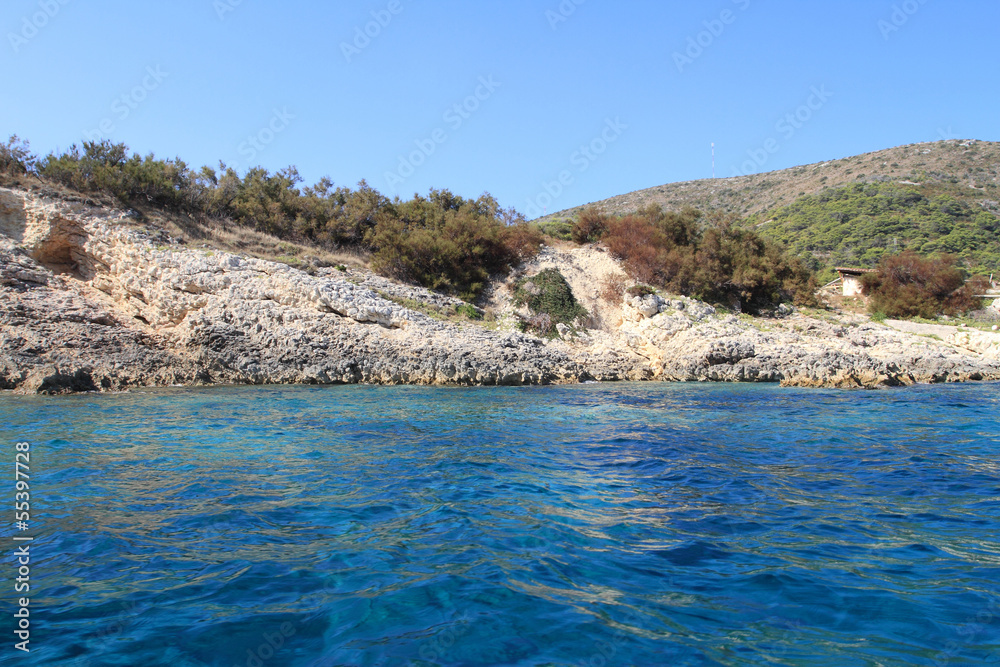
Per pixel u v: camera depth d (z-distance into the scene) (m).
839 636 5.41
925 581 6.53
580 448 13.21
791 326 34.28
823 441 14.01
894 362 28.86
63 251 29.28
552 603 6.03
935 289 41.12
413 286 34.16
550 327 32.91
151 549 7.37
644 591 6.31
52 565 6.86
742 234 41.38
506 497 9.61
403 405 19.34
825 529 8.18
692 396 22.05
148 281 27.70
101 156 34.22
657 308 32.66
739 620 5.70
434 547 7.50
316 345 25.97
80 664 4.93
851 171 96.69
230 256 28.73
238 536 7.82
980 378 28.72
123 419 16.09
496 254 37.53
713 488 10.17
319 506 9.06
